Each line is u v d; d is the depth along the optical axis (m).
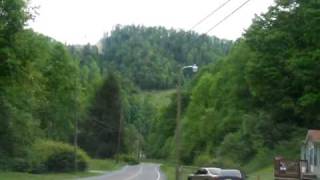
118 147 138.25
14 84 48.91
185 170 82.94
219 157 86.56
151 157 181.12
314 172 54.78
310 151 57.69
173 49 92.00
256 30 73.31
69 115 103.94
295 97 72.06
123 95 172.62
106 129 140.12
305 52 67.81
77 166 87.75
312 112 69.56
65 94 102.44
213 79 124.38
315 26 66.00
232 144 86.06
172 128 167.88
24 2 46.72
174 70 190.75
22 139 75.38
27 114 77.25
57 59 100.44
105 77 147.12
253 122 81.81
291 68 67.75
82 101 113.94
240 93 88.44
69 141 105.50
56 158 81.94
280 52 70.94
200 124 118.50
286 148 73.81
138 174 86.06
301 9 69.56
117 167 117.62
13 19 45.81
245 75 76.94
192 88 154.00
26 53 47.31
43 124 102.12
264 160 73.44
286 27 70.69
